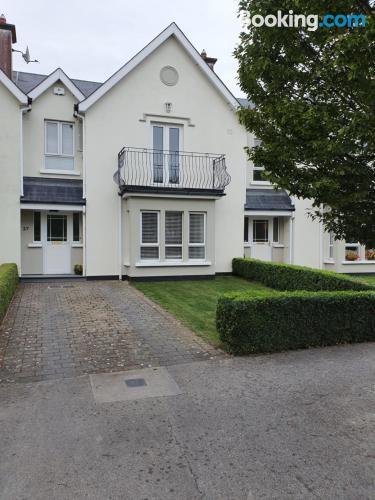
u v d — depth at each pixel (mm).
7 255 12609
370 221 4926
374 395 4512
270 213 15328
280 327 6117
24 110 12875
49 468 3123
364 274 16047
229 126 14734
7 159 12570
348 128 4094
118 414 4039
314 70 4805
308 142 4648
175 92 14070
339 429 3756
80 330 7234
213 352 6059
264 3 4570
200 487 2916
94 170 13312
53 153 13891
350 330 6570
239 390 4648
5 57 14242
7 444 3459
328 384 4828
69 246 14180
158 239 13219
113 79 13258
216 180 14273
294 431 3715
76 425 3803
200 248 13820
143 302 9773
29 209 13016
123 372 5234
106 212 13461
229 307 5953
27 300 9930
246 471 3104
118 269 13594
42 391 4605
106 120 13383
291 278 11141
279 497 2814
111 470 3105
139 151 13578
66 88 13945
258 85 5406
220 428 3762
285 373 5195
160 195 12961
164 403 4301
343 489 2898
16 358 5738
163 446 3445
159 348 6230
